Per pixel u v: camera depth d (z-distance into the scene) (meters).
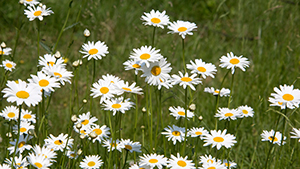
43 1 5.43
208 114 3.67
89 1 5.22
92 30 5.17
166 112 3.66
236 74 4.37
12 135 2.47
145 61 2.05
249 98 4.00
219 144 2.05
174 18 6.15
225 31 5.93
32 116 2.43
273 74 4.24
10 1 5.70
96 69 4.32
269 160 2.83
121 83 2.19
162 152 2.43
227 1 6.61
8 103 3.51
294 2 4.97
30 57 4.57
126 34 5.45
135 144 2.33
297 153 3.03
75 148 2.36
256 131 3.52
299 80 4.02
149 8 6.05
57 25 5.44
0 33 5.21
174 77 2.09
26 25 5.23
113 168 2.41
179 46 4.96
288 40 4.58
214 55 5.08
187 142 2.65
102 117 3.50
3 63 2.61
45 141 2.27
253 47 4.80
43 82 1.92
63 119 3.59
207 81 4.57
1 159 2.69
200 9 6.61
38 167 1.96
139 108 3.69
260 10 5.33
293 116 3.53
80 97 4.01
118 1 5.84
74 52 4.81
